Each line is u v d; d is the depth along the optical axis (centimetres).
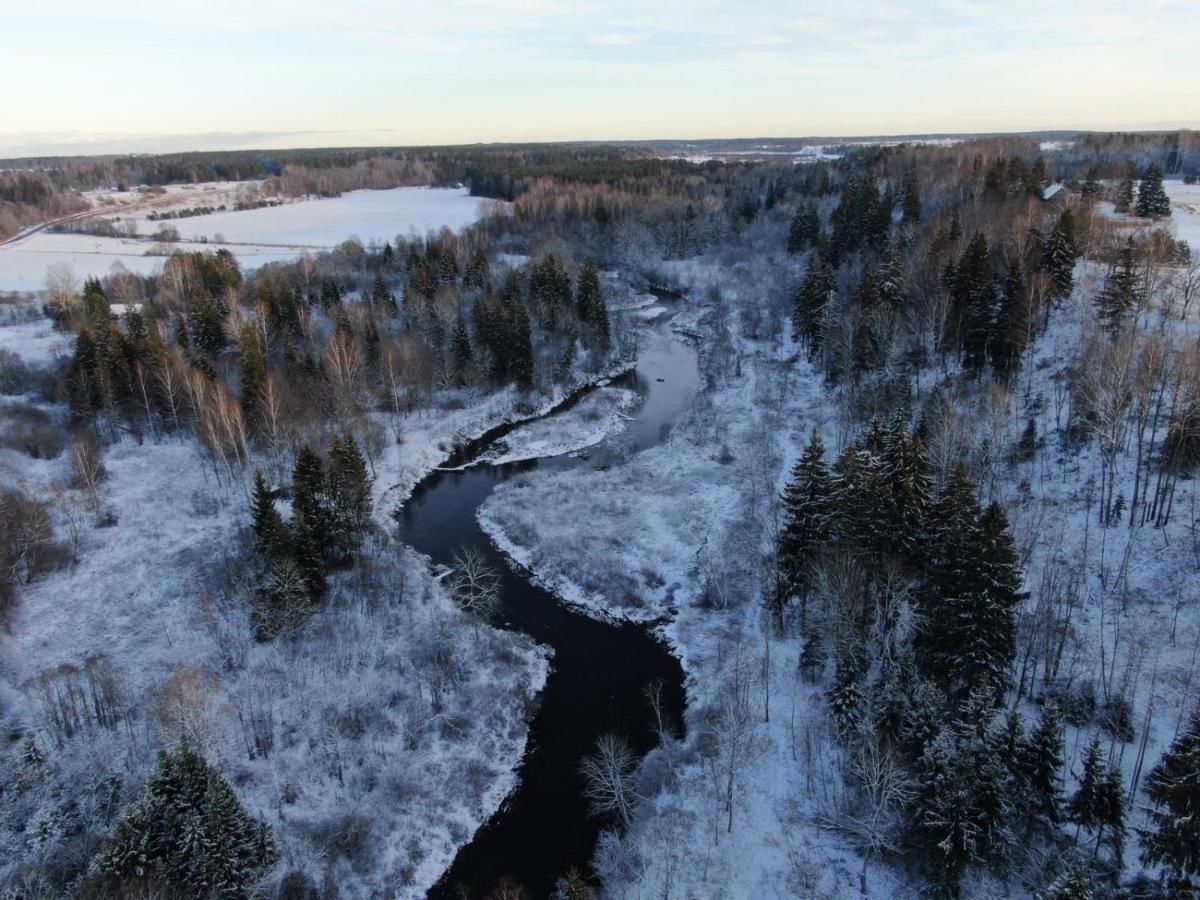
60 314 10469
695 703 4756
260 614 5078
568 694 4925
